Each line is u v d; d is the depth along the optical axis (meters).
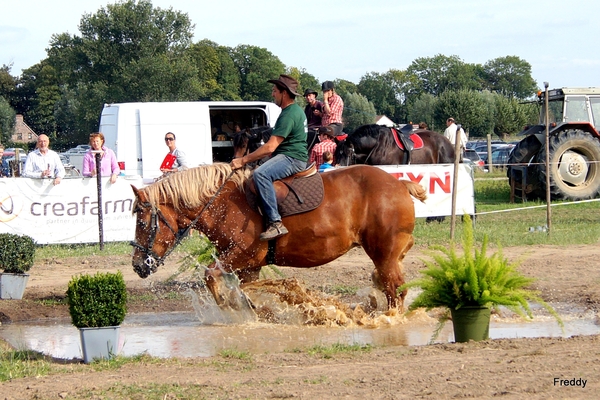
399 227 8.95
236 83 96.50
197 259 9.76
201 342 8.22
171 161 16.44
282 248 8.85
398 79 119.31
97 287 7.16
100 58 66.69
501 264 7.56
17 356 7.45
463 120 63.53
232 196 8.86
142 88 65.50
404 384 5.77
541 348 6.93
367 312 9.70
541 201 21.92
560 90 22.92
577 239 14.76
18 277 10.66
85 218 15.23
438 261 7.63
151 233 8.92
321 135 16.30
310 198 8.76
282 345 8.00
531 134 21.83
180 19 69.00
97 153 14.78
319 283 11.37
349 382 5.89
